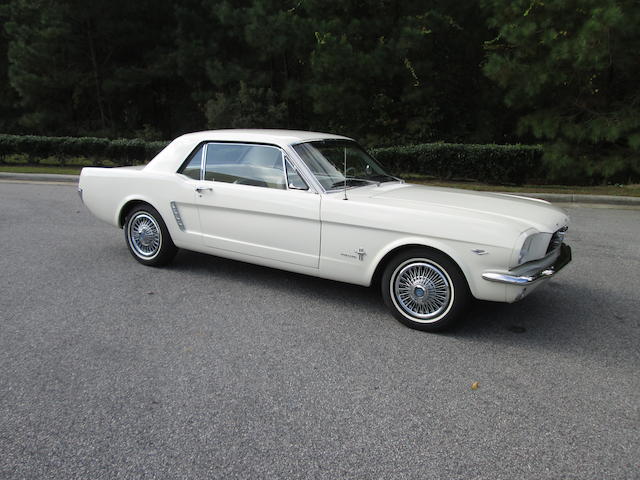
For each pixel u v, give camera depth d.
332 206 4.48
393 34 15.75
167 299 4.89
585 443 2.86
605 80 12.58
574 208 10.11
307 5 16.44
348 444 2.82
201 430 2.92
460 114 18.66
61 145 15.22
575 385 3.47
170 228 5.57
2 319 4.36
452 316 4.13
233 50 22.25
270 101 19.36
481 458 2.72
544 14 11.82
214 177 5.25
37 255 6.27
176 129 26.91
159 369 3.58
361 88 16.52
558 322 4.53
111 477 2.54
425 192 4.88
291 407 3.16
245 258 5.15
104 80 23.28
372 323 4.43
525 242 3.90
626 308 4.88
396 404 3.21
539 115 12.77
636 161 11.85
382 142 17.22
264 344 4.00
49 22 21.05
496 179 12.42
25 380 3.40
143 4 22.91
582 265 6.24
